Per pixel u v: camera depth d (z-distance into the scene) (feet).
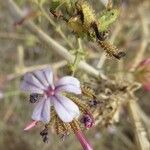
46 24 0.45
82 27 0.24
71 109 0.22
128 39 0.55
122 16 0.52
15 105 0.65
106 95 0.32
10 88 0.58
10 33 0.57
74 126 0.24
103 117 0.32
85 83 0.31
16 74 0.53
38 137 0.67
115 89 0.33
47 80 0.23
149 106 0.65
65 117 0.22
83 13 0.23
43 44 0.38
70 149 0.64
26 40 0.57
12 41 0.66
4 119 0.63
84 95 0.26
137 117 0.35
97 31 0.24
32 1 0.34
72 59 0.31
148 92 0.65
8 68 0.66
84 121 0.25
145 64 0.36
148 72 0.36
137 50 0.53
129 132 0.63
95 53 0.45
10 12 0.43
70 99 0.24
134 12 0.54
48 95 0.23
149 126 0.52
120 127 0.62
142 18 0.55
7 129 0.66
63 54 0.36
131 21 0.56
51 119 0.24
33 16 0.40
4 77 0.55
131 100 0.35
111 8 0.24
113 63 0.36
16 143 0.67
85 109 0.25
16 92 0.56
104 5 0.25
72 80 0.23
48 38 0.38
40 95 0.23
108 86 0.33
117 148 0.63
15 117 0.66
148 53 0.54
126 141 0.63
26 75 0.23
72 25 0.24
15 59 0.66
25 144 0.67
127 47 0.54
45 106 0.23
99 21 0.24
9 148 0.67
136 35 0.59
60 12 0.24
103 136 0.62
